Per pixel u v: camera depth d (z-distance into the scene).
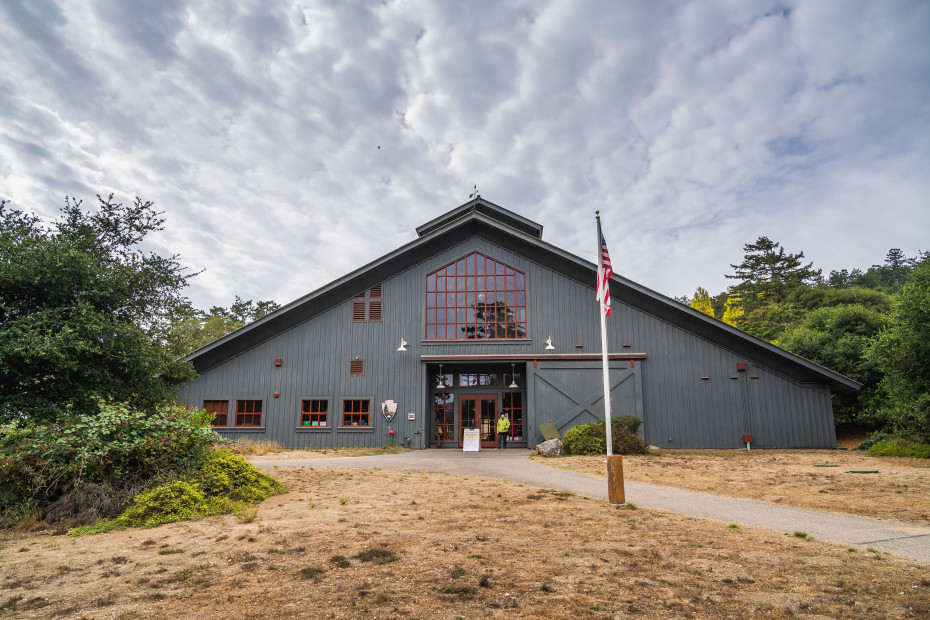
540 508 8.23
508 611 4.04
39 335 11.79
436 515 7.62
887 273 86.38
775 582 4.74
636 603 4.22
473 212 22.83
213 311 51.09
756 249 56.69
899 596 4.39
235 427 22.02
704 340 21.27
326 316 22.81
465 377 23.34
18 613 4.05
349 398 22.12
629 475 12.46
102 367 13.54
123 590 4.55
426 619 3.88
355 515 7.61
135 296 15.19
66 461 7.80
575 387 21.48
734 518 7.62
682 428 20.77
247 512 7.62
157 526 7.13
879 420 25.05
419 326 22.59
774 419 20.42
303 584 4.65
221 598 4.33
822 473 12.34
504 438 22.16
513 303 22.66
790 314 47.50
